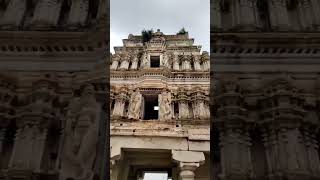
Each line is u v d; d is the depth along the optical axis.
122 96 33.72
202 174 28.45
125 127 29.55
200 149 28.34
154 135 28.97
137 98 33.25
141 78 35.06
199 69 36.09
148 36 41.88
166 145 28.53
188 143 28.62
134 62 37.66
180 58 38.28
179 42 41.16
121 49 40.19
